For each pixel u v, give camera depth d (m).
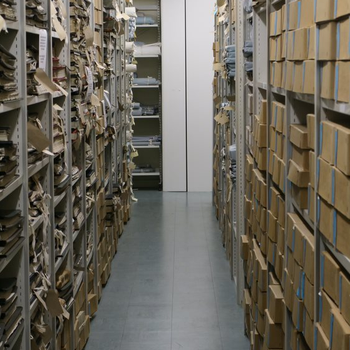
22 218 2.34
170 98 9.01
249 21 4.16
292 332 2.48
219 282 5.11
